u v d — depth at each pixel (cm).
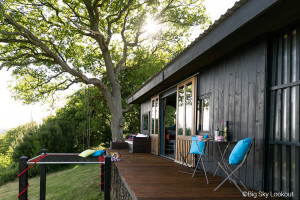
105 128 2300
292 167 342
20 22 1408
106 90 1602
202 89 598
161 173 516
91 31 1309
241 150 363
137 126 2145
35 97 1673
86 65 1586
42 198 717
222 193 361
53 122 1762
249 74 425
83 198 878
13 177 1552
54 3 1530
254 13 310
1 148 2705
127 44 1675
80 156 729
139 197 329
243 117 436
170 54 1905
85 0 1416
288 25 355
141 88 1014
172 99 1110
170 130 998
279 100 369
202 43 455
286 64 362
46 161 605
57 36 1511
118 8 1524
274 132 376
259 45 401
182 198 329
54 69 1585
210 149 545
